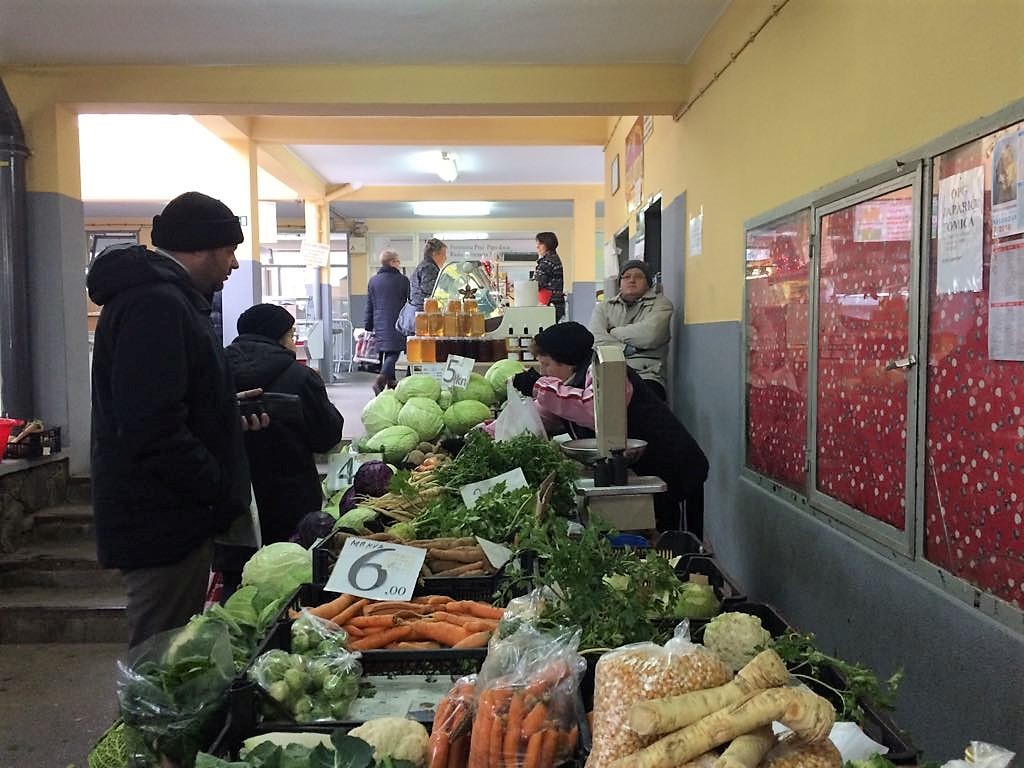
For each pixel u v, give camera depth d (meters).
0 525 4.53
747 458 4.10
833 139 2.95
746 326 4.03
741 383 4.15
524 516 2.37
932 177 2.27
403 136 8.05
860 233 2.74
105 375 2.30
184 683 1.53
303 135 7.87
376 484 3.02
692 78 5.05
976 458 2.08
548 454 2.81
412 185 11.67
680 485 3.18
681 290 5.51
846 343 2.86
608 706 1.13
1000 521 1.98
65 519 4.79
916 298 2.35
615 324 5.66
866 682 1.37
